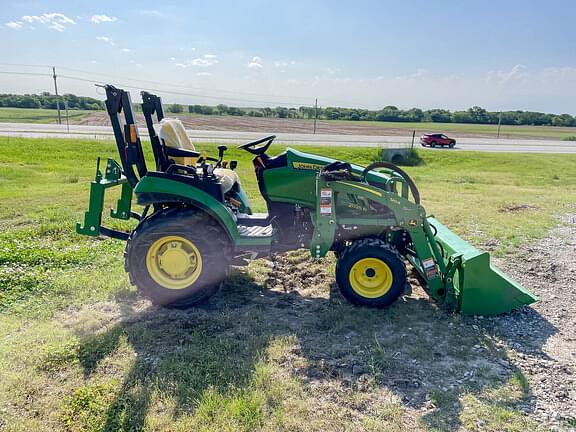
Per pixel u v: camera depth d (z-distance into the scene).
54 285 4.82
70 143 25.05
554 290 5.16
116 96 4.45
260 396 3.05
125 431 2.76
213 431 2.75
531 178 19.62
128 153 4.56
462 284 4.33
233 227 4.42
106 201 9.78
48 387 3.17
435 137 35.38
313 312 4.47
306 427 2.81
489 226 7.87
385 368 3.49
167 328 4.02
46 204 9.00
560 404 3.12
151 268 4.41
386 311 4.45
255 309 4.47
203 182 4.46
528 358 3.70
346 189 4.43
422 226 4.43
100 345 3.68
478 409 3.03
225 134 36.25
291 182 4.70
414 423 2.89
